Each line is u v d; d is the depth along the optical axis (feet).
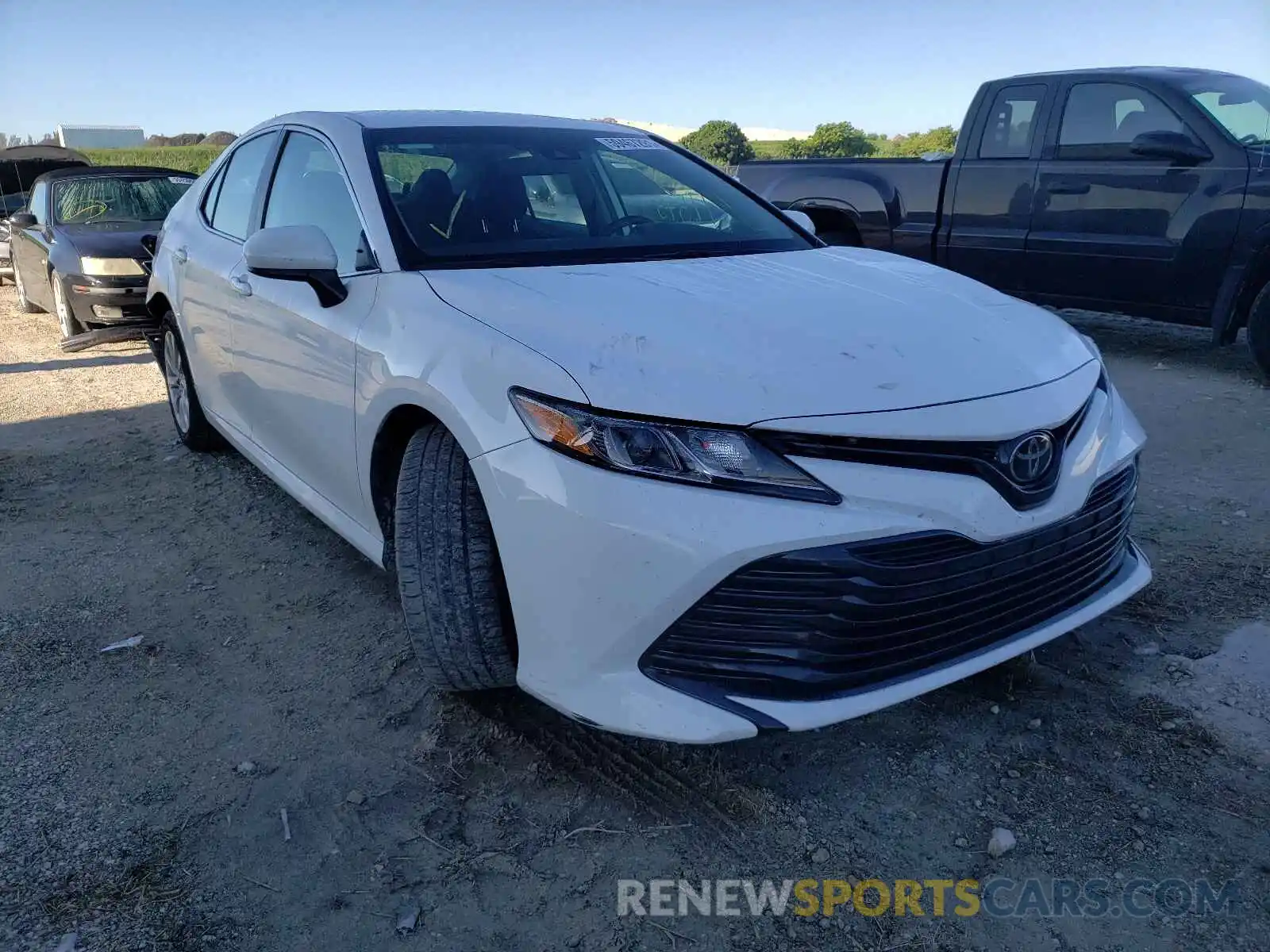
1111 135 20.53
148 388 21.53
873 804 7.55
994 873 6.86
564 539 6.84
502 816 7.47
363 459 9.14
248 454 12.96
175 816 7.47
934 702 8.83
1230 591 10.58
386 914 6.55
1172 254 19.57
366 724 8.65
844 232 26.14
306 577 11.67
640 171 11.85
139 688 9.27
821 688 6.81
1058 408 7.46
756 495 6.56
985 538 6.95
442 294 8.52
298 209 11.32
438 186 10.21
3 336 28.68
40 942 6.27
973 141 22.86
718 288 8.55
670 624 6.75
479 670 8.10
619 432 6.72
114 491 14.70
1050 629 7.82
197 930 6.39
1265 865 6.82
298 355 10.23
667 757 8.13
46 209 29.19
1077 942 6.27
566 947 6.30
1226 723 8.34
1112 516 8.23
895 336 7.65
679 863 6.99
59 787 7.80
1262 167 18.16
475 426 7.39
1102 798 7.54
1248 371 20.31
